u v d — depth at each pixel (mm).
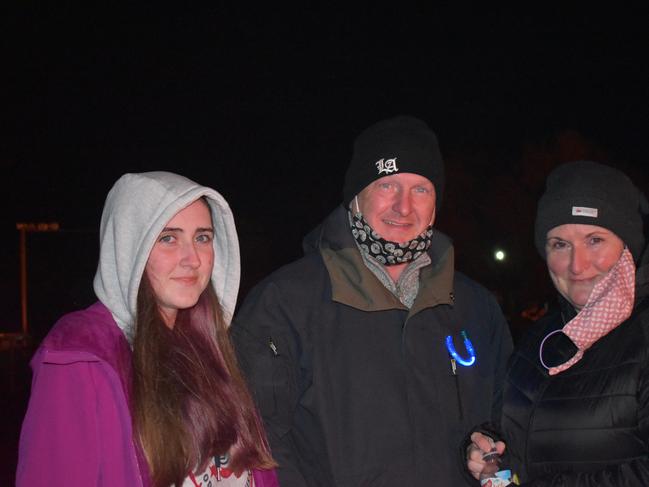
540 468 2982
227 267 3020
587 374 2887
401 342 3340
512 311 23750
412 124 3455
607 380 2814
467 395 3416
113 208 2686
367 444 3207
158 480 2516
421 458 3244
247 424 2854
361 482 3176
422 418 3287
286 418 3221
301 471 3248
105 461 2475
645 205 3068
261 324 3271
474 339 3520
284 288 3342
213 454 2691
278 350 3242
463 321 3520
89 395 2469
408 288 3477
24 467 2408
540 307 22516
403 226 3375
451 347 3402
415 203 3387
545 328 3240
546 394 3002
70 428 2422
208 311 2930
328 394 3225
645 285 2854
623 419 2760
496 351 3584
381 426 3229
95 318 2609
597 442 2807
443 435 3311
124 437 2510
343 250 3379
